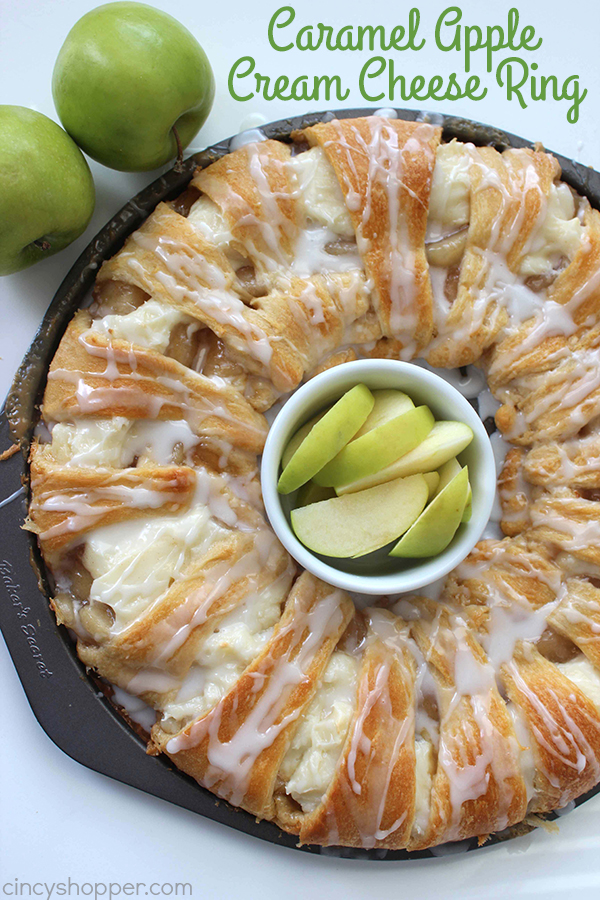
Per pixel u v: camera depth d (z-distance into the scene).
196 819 0.50
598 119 0.55
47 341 0.47
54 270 0.51
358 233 0.46
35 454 0.46
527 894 0.51
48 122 0.45
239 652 0.45
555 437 0.47
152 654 0.44
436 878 0.51
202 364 0.47
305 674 0.44
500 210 0.47
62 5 0.53
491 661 0.46
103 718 0.47
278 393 0.47
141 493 0.45
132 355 0.45
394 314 0.47
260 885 0.50
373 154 0.46
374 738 0.44
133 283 0.46
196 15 0.54
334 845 0.46
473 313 0.47
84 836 0.50
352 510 0.44
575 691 0.45
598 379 0.47
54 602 0.46
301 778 0.44
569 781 0.45
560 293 0.47
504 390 0.49
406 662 0.46
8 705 0.51
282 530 0.44
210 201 0.47
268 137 0.48
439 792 0.45
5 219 0.43
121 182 0.51
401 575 0.45
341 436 0.43
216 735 0.44
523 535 0.48
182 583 0.45
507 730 0.45
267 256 0.46
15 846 0.50
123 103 0.44
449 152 0.48
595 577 0.47
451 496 0.42
